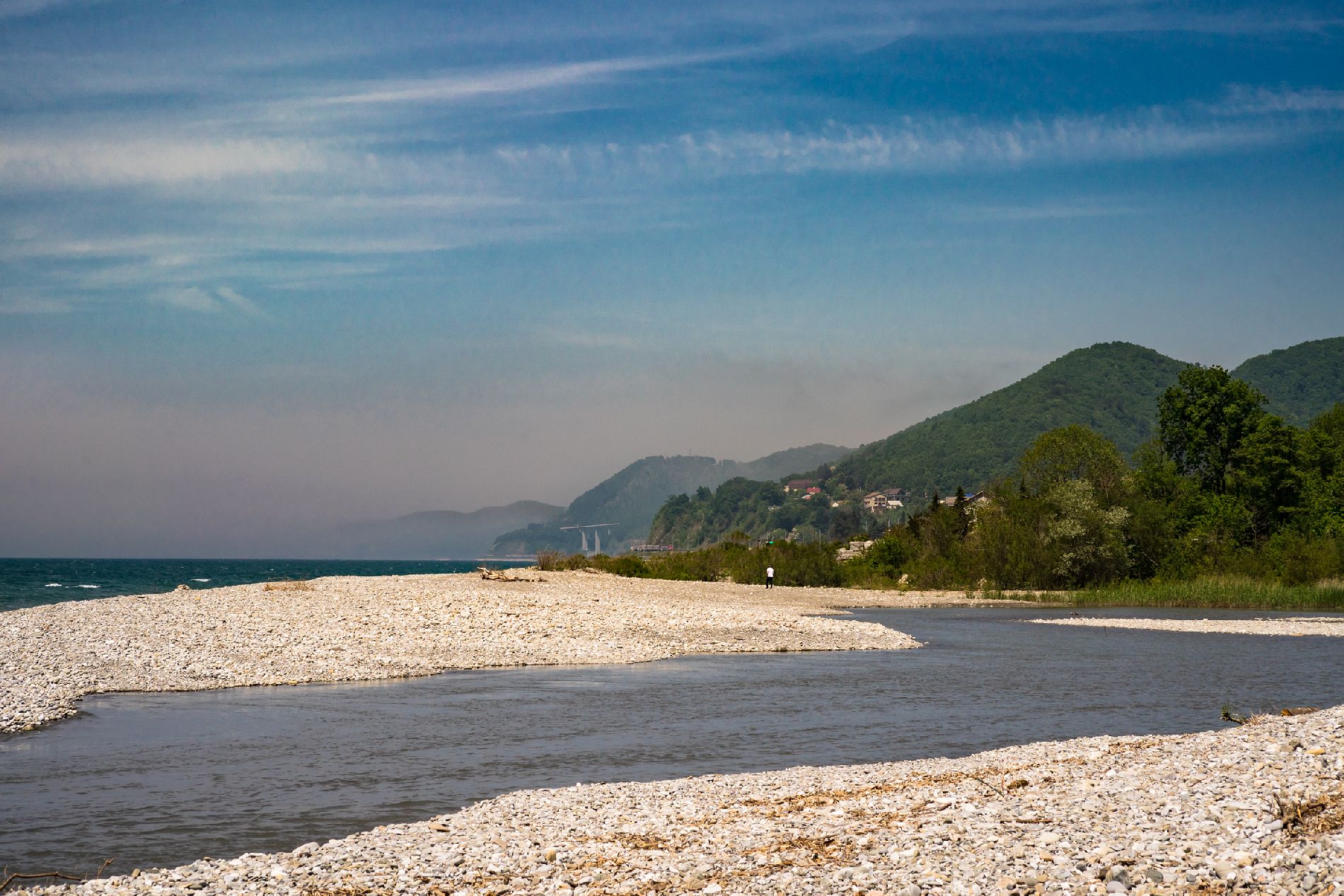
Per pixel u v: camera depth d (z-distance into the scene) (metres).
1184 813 10.85
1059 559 72.44
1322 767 12.77
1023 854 9.77
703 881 9.75
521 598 42.78
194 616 33.16
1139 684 26.38
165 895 9.66
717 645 34.84
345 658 28.06
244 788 14.55
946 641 38.81
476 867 10.48
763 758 17.05
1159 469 86.56
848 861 10.13
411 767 16.06
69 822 12.71
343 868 10.46
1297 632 43.44
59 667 24.62
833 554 82.44
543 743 18.09
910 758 17.17
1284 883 8.24
